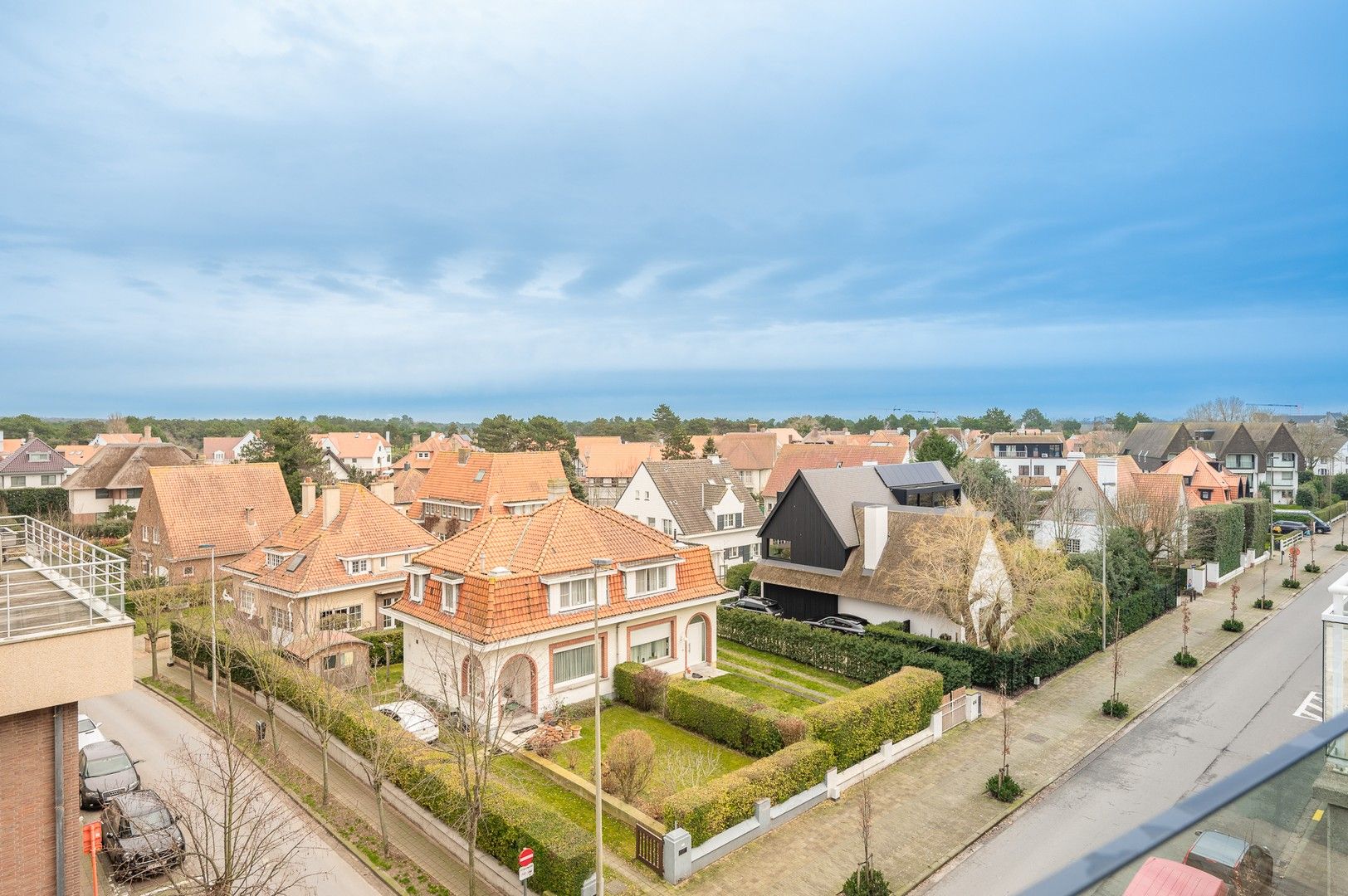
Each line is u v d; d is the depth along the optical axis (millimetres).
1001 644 32562
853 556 39969
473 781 19672
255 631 36031
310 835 21641
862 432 187375
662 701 29188
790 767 22484
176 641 37531
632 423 157500
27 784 13016
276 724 29281
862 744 25234
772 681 33500
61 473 80625
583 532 31984
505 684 29859
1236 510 54125
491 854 19766
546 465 58312
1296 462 85125
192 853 18672
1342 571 55750
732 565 56500
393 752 21234
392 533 41125
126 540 61000
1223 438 88938
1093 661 36094
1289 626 41531
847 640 34250
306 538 39969
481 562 29531
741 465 96938
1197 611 45062
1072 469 54625
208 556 47719
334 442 124000
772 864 20047
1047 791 23984
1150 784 24250
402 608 31531
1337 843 4578
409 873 19828
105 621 13523
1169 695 31828
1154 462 89812
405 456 133875
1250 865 4082
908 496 48688
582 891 17828
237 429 177625
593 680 30297
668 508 54344
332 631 32969
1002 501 57312
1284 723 28609
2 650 12305
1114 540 42719
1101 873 3309
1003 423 171250
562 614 29344
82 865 20609
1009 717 29562
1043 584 31891
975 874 19797
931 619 35844
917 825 21922
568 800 23172
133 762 23938
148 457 71250
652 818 21188
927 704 27594
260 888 17047
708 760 25500
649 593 32500
